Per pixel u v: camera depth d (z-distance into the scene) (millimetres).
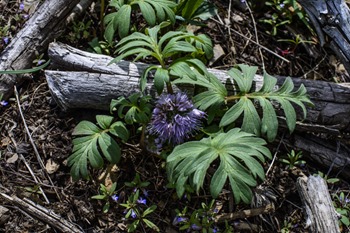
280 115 502
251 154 431
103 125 477
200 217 483
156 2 500
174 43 456
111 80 498
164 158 485
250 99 496
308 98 477
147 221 468
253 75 483
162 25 507
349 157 516
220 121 474
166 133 470
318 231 452
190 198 489
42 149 505
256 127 460
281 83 517
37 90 531
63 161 500
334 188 512
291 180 508
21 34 538
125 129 476
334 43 512
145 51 456
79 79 499
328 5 496
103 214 481
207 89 493
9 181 490
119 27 493
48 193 489
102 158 474
